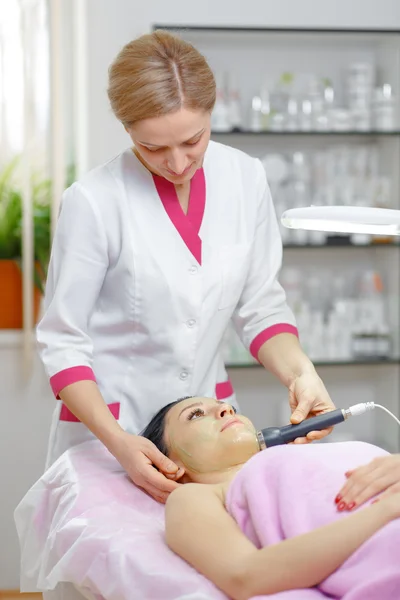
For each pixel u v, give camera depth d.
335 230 1.73
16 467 3.75
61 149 3.64
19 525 2.05
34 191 3.86
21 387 3.72
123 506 1.81
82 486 1.88
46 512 2.01
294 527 1.53
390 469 1.55
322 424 1.88
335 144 4.03
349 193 3.88
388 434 4.02
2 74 3.89
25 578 2.03
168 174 1.91
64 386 1.99
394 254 3.95
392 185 3.91
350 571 1.43
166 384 2.14
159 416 2.02
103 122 3.76
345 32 3.80
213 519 1.58
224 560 1.49
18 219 3.80
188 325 2.12
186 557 1.56
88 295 2.07
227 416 1.93
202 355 2.17
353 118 3.88
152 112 1.77
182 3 3.81
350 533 1.44
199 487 1.69
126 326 2.12
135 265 2.07
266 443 1.88
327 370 4.14
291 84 3.88
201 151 1.86
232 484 1.67
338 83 4.04
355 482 1.55
